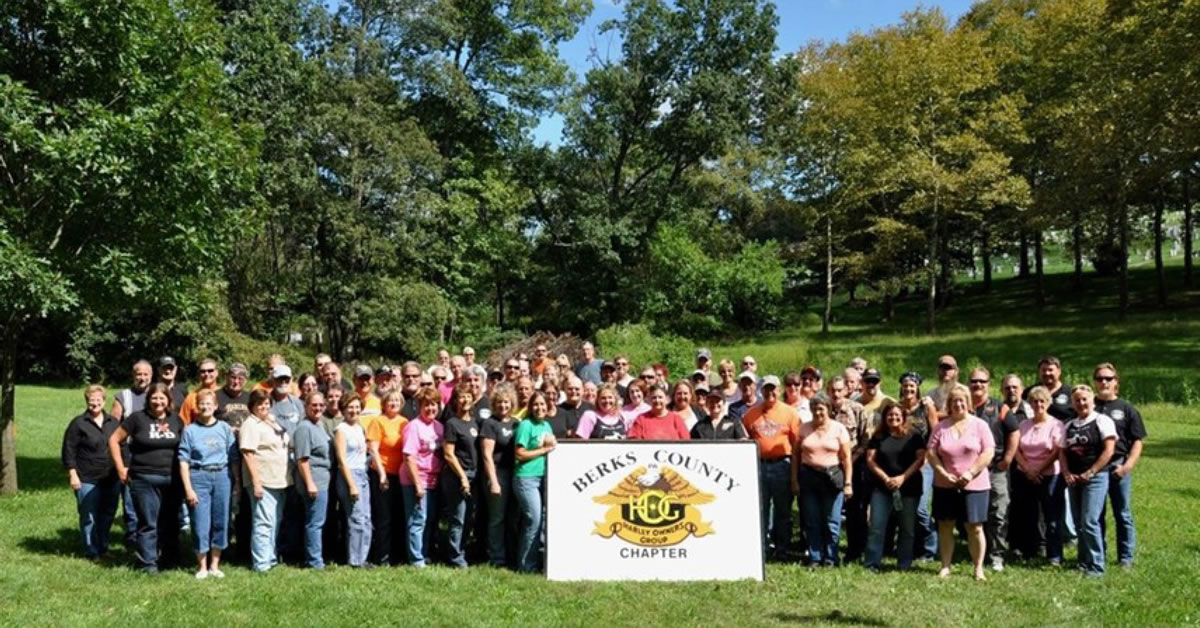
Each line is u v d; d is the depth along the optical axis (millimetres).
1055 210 38156
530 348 26172
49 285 11852
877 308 52938
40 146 11562
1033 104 42812
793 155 45375
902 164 39812
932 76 39531
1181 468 14977
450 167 41219
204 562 8484
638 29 42938
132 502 8734
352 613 7363
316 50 35156
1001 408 9578
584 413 9812
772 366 32500
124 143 12359
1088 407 8969
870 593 8141
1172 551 9672
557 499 8938
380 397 10883
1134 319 36094
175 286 14070
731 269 44156
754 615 7523
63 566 8742
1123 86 33562
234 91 27391
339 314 34688
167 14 13336
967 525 8711
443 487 9148
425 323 34469
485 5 42219
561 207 45125
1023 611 7594
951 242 50500
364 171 33531
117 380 32375
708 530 8898
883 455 9070
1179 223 50625
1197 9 28766
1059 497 9289
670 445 9039
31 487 13656
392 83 37719
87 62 12789
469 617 7316
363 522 9078
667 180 46531
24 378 32219
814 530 9289
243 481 9148
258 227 17219
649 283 43500
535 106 43969
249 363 30562
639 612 7598
